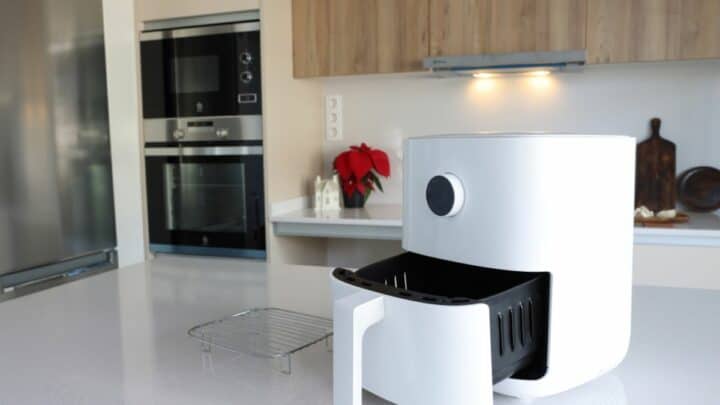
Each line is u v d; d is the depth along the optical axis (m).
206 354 0.98
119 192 2.76
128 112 2.81
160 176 2.87
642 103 2.66
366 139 3.09
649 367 0.91
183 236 2.87
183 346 1.02
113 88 2.71
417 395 0.69
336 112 3.13
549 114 2.78
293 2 2.79
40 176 2.32
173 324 1.14
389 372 0.72
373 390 0.75
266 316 1.15
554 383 0.75
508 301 0.71
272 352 0.92
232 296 1.34
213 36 2.68
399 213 2.74
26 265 2.28
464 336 0.65
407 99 3.00
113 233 2.72
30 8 2.26
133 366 0.93
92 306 1.27
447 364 0.66
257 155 2.67
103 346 1.02
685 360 0.93
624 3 2.32
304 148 2.98
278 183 2.74
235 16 2.66
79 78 2.50
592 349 0.78
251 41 2.62
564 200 0.71
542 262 0.72
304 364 0.93
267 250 2.72
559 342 0.74
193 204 2.84
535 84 2.79
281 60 2.73
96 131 2.60
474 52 2.52
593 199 0.74
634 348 0.99
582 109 2.74
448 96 2.93
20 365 0.94
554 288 0.73
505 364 0.71
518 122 2.83
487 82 2.86
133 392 0.84
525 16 2.44
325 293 1.35
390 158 3.06
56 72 2.38
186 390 0.84
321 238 3.22
